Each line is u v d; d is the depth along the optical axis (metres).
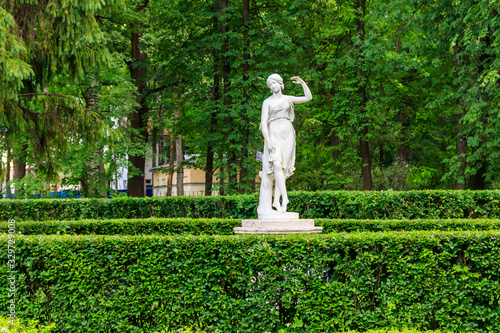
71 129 11.41
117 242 6.25
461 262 6.13
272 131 8.28
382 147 25.28
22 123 10.58
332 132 23.81
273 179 8.37
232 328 5.98
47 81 11.36
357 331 5.79
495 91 15.38
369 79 20.00
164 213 14.12
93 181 19.33
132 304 6.12
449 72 18.58
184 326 5.97
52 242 6.27
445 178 17.72
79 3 10.21
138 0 20.00
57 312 6.18
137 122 21.98
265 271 6.04
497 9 14.49
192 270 6.14
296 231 7.77
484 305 6.02
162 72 21.11
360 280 5.95
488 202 12.34
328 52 22.09
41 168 11.80
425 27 18.28
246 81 19.03
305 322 6.02
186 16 20.06
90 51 11.05
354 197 12.46
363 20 19.61
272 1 20.86
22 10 10.46
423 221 9.98
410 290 5.97
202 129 20.94
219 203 13.70
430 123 23.50
